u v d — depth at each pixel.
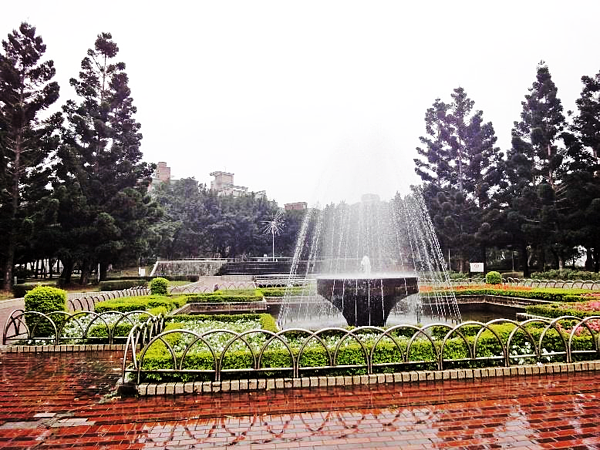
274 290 17.22
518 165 28.67
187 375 5.22
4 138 22.12
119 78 28.16
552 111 27.42
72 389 5.37
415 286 8.59
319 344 6.34
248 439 3.72
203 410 4.46
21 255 25.16
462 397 4.79
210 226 50.12
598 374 5.67
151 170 29.39
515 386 5.17
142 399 4.87
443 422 4.08
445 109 32.59
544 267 30.22
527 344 6.16
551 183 27.62
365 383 5.29
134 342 5.73
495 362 5.80
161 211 30.42
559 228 26.50
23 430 4.02
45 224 23.67
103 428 4.04
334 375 5.41
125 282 26.44
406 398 4.77
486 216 29.14
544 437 3.72
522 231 27.78
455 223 30.19
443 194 31.03
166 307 11.12
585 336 6.27
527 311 9.98
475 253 37.50
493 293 16.22
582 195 25.39
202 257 54.19
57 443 3.71
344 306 8.29
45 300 8.36
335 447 3.54
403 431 3.87
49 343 7.96
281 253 56.16
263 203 55.91
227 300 14.81
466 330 7.33
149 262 48.59
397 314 14.26
